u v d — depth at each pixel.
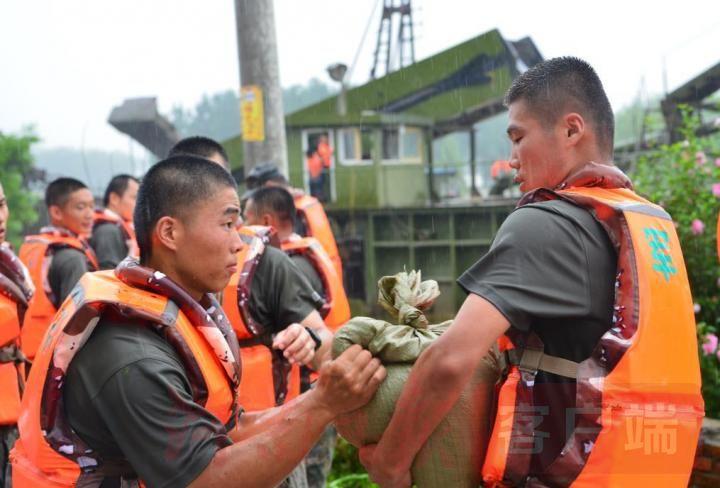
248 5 6.44
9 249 3.18
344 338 1.75
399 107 15.77
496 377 1.73
